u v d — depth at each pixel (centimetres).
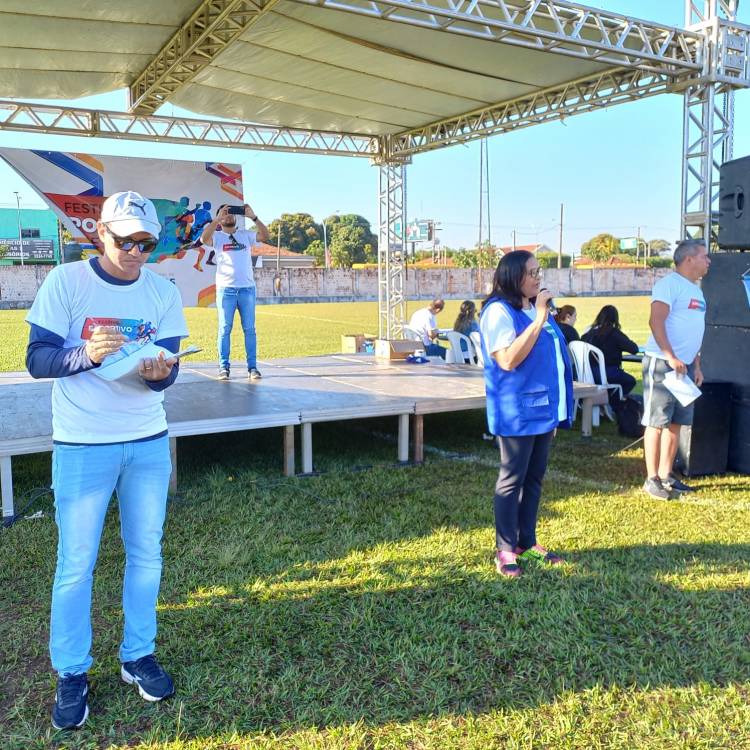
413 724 226
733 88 716
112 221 205
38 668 261
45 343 206
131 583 239
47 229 5394
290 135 1041
